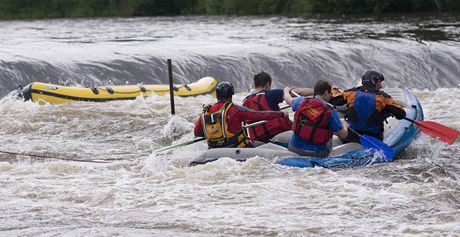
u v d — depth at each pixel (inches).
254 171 903.7
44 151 1142.3
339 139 1009.5
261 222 681.0
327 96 968.3
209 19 4761.3
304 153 950.4
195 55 2134.6
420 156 1046.4
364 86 995.3
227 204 751.7
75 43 2721.5
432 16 4099.4
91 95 1588.3
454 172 946.7
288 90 1013.8
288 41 2507.4
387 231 647.1
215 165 923.4
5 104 1510.8
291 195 782.5
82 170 956.0
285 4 5364.2
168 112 1503.4
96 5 6811.0
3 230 665.0
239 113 968.3
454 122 1379.2
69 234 650.8
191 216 707.4
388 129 1075.3
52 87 1574.8
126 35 3216.0
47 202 776.9
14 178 891.4
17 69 1905.8
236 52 2185.0
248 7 5497.1
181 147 1041.5
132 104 1567.4
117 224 685.9
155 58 2082.9
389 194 778.8
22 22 5162.4
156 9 6294.3
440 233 636.1
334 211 717.3
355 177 887.1
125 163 1026.7
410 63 2257.6
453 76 2234.3
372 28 3171.8
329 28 3253.0
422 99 1702.8
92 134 1300.4
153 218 703.7
